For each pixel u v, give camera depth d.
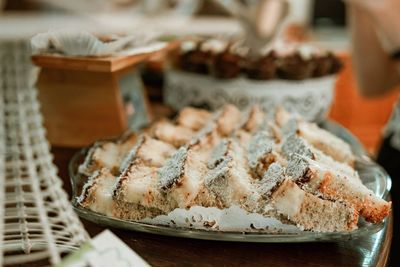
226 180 0.65
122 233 0.67
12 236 0.58
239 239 0.63
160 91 1.72
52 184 0.57
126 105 1.06
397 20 1.17
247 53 1.31
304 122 0.94
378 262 0.64
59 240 0.58
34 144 0.55
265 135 0.85
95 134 1.02
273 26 1.24
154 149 0.80
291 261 0.63
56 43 0.79
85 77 0.98
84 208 0.68
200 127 0.97
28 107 0.54
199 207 0.65
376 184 0.80
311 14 3.13
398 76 1.57
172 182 0.65
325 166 0.70
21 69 0.53
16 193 0.57
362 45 1.49
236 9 1.15
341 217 0.64
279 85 1.27
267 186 0.66
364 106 2.31
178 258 0.63
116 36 0.83
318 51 1.43
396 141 1.33
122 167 0.77
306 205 0.64
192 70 1.34
